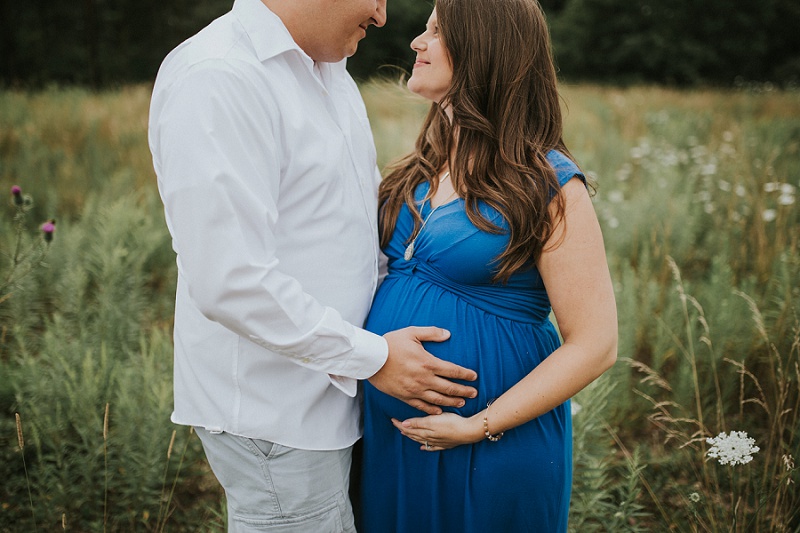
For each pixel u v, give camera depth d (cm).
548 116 166
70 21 2461
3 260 354
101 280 374
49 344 293
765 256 413
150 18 2555
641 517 250
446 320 164
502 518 167
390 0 2486
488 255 160
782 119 1023
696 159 703
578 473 241
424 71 173
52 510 236
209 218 130
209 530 240
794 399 286
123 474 251
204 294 133
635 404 312
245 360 151
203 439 162
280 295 135
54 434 255
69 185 588
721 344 308
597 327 153
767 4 2697
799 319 300
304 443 156
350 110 173
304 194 149
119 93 1245
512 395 156
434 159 182
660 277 420
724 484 259
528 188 154
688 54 2762
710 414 302
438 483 167
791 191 486
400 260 177
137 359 302
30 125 802
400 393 155
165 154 135
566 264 154
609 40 2902
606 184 623
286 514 159
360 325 167
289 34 149
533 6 165
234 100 134
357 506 190
